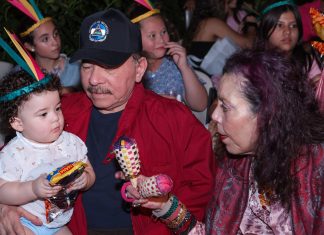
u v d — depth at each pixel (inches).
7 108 88.4
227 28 206.1
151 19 146.0
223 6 219.8
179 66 146.4
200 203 95.5
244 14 226.7
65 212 92.0
